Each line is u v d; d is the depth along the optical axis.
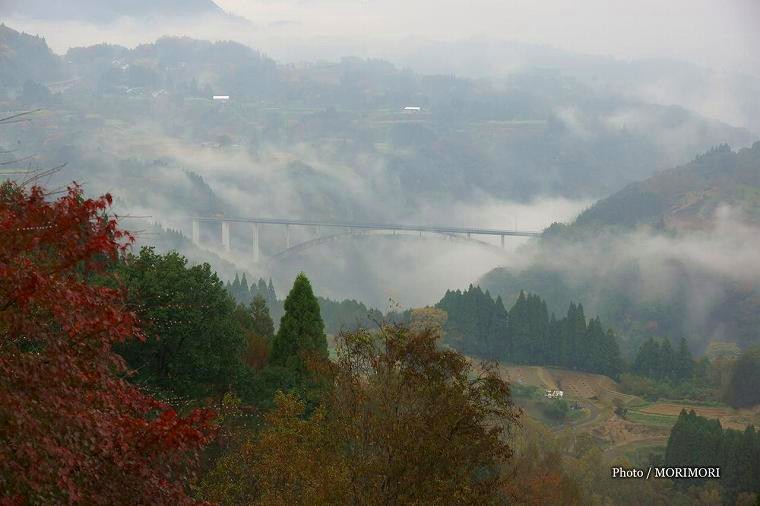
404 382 19.14
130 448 12.38
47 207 12.19
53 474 11.58
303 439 21.58
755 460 69.50
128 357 33.06
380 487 18.12
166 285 33.53
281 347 44.31
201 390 35.03
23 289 11.58
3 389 11.17
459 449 18.58
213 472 24.11
